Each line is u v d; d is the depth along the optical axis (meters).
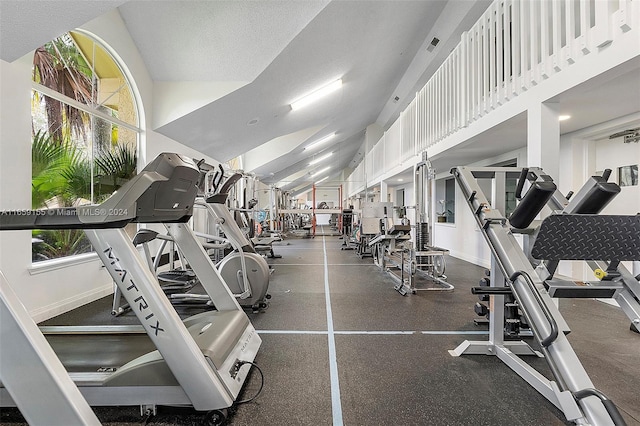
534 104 2.84
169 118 5.07
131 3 4.08
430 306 3.76
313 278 5.32
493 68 3.49
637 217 1.45
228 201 5.89
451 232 7.77
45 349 1.20
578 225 1.47
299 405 1.85
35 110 3.27
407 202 10.73
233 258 3.64
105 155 4.25
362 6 4.41
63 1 2.41
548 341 1.48
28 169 2.95
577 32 2.74
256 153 10.68
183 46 4.58
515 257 1.84
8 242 2.83
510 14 3.29
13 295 1.22
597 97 2.87
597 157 4.09
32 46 2.69
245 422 1.70
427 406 1.84
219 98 4.97
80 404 1.20
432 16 5.92
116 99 4.43
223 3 4.11
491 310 2.52
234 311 2.38
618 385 2.07
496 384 2.08
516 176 2.73
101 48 4.14
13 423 1.66
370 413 1.78
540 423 1.69
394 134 8.27
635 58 1.99
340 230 15.26
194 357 1.63
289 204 17.02
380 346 2.65
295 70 5.18
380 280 5.17
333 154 16.61
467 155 5.74
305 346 2.64
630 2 1.99
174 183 1.64
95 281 3.87
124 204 1.52
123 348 2.18
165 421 1.70
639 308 1.63
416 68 7.84
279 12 4.18
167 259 5.60
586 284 1.67
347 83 6.90
